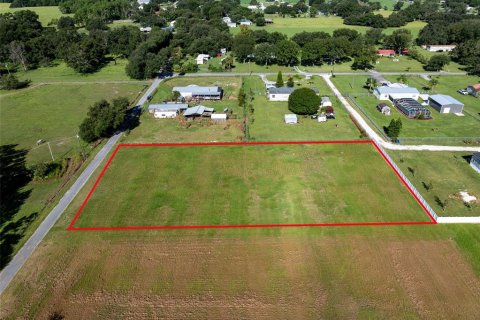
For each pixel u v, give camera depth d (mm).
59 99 114000
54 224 58438
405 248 53469
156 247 54094
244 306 45031
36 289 47344
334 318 43531
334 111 102125
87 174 72250
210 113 100062
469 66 144875
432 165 74375
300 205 62531
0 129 92875
